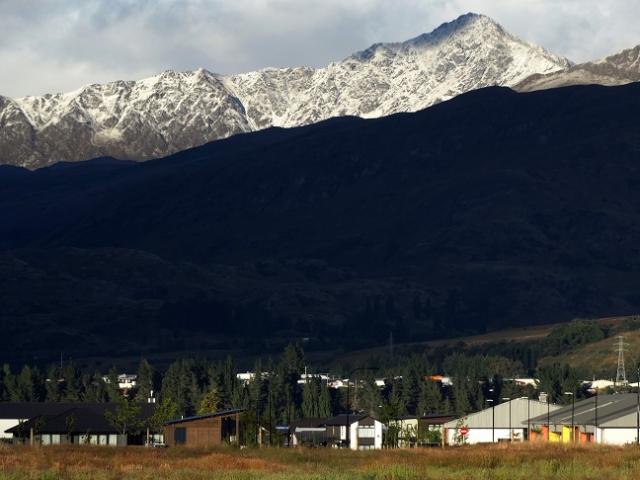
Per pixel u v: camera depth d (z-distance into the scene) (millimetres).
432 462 168375
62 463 168250
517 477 142750
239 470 157375
